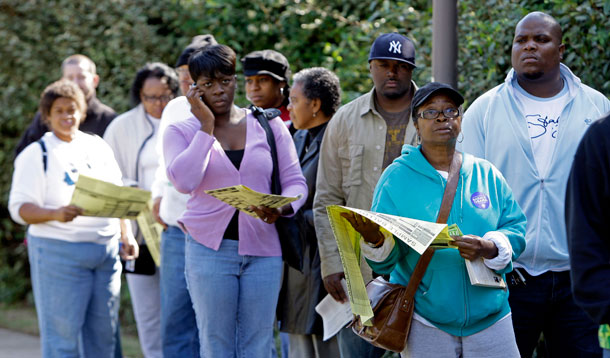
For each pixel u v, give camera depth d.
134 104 13.25
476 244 6.96
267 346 9.27
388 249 7.18
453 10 9.47
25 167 11.12
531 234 8.47
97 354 11.89
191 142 8.91
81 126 13.84
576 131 8.47
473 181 7.42
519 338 8.61
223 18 16.17
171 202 11.45
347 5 15.02
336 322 9.10
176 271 11.55
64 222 10.80
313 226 9.94
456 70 9.53
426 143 7.46
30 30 18.56
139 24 16.81
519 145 8.58
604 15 9.59
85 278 11.45
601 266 5.43
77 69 13.79
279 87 11.47
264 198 8.32
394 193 7.41
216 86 9.05
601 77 9.77
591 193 5.51
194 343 11.80
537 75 8.60
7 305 19.91
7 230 20.09
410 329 7.27
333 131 9.59
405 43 9.27
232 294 9.05
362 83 13.55
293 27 15.70
